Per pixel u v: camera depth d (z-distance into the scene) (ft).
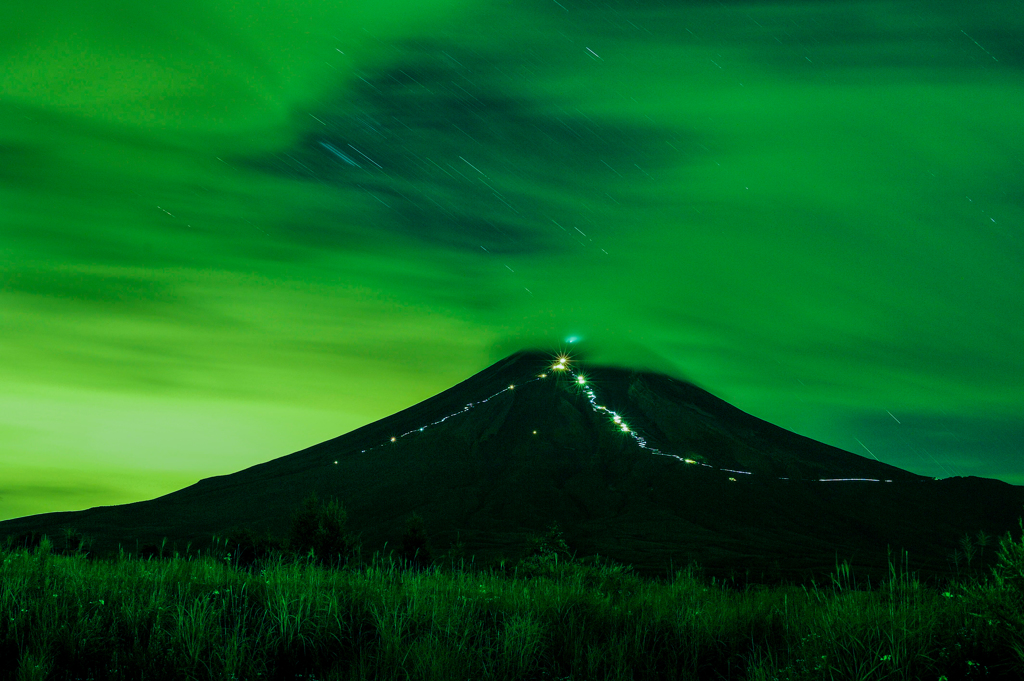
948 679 19.39
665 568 170.09
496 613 26.40
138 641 20.53
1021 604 21.31
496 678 20.81
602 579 39.09
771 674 21.34
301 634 21.93
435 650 21.12
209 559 32.73
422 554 103.81
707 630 24.86
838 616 23.62
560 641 24.06
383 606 24.66
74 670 19.38
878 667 19.58
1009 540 22.67
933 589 26.43
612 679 21.34
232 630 22.38
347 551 73.51
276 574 29.01
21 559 30.30
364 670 20.20
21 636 20.25
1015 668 19.04
